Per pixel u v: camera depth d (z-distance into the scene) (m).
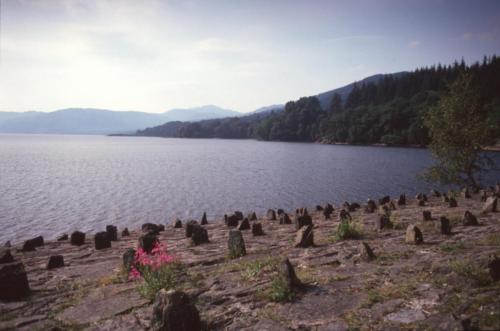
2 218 32.44
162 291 5.88
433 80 166.00
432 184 49.41
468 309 5.16
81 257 12.45
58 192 46.25
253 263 9.25
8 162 90.25
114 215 33.88
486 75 138.88
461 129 27.02
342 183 51.47
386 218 13.20
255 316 5.96
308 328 5.33
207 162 88.31
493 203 15.63
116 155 116.31
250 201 40.06
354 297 6.32
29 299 7.64
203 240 13.55
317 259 9.28
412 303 5.71
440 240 10.29
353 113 160.50
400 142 133.00
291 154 108.56
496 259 6.32
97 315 6.60
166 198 42.19
